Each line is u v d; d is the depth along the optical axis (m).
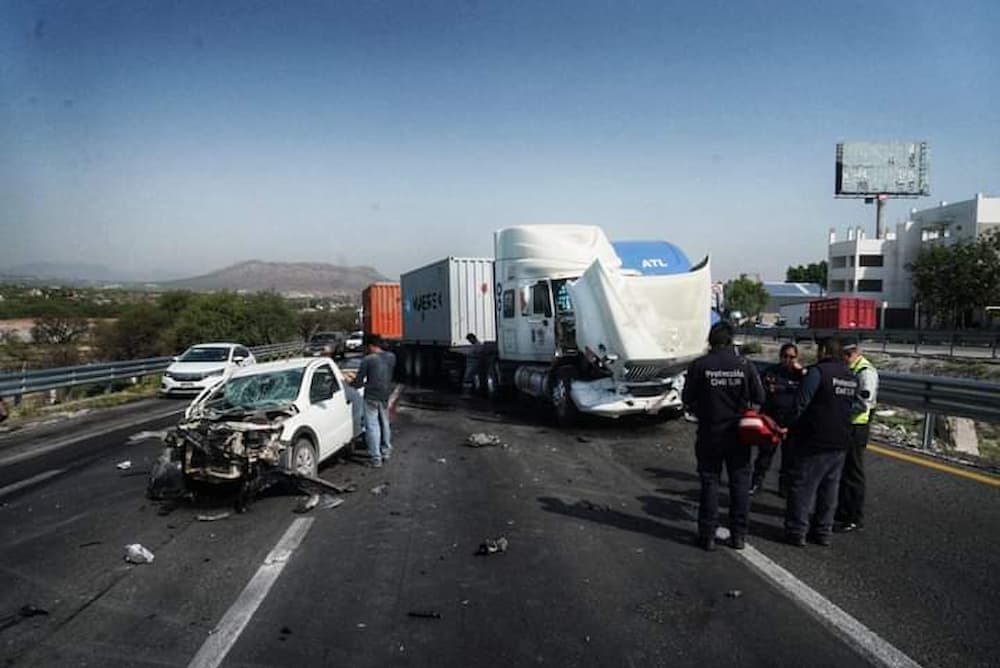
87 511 7.66
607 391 12.18
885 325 71.06
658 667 3.92
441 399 18.48
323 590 5.18
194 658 4.14
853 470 6.29
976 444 11.63
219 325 47.59
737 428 5.82
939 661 3.94
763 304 82.19
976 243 57.91
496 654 4.12
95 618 4.77
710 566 5.52
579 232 14.73
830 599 4.80
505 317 16.03
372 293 34.00
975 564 5.39
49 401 20.69
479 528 6.68
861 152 83.62
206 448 7.56
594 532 6.48
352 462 10.02
